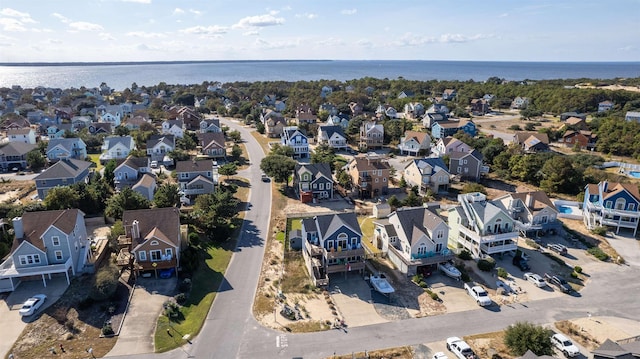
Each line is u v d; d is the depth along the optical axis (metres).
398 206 71.94
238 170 96.69
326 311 44.47
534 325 40.91
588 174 86.25
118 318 42.44
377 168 81.06
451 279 51.62
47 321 41.69
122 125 134.25
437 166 84.06
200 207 62.94
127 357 37.03
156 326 41.25
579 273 53.22
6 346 38.19
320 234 52.09
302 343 39.31
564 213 71.31
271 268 53.09
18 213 58.72
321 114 164.00
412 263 51.31
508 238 56.03
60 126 133.38
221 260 54.78
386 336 40.53
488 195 81.50
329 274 52.19
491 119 164.38
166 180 86.25
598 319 43.81
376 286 48.12
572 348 38.03
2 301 44.59
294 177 83.50
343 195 81.62
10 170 93.62
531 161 89.56
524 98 192.00
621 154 109.69
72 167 79.69
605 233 63.81
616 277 52.50
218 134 109.19
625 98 167.00
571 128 127.38
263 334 40.47
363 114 168.62
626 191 63.53
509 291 48.91
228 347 38.50
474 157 89.50
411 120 163.62
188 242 56.38
